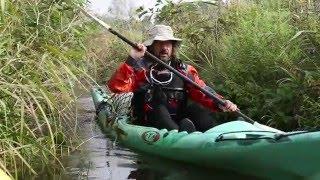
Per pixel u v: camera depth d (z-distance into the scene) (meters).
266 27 4.05
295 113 3.38
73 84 3.14
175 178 2.53
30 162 2.58
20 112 2.62
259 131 2.62
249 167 2.55
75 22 3.22
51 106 2.54
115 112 3.54
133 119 3.44
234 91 3.85
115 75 3.43
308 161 2.26
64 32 3.10
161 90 3.27
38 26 2.88
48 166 2.62
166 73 3.29
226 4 5.24
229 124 2.88
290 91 3.43
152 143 3.04
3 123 2.51
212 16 5.27
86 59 3.62
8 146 2.43
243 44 4.11
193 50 5.09
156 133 3.08
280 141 2.35
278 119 3.44
